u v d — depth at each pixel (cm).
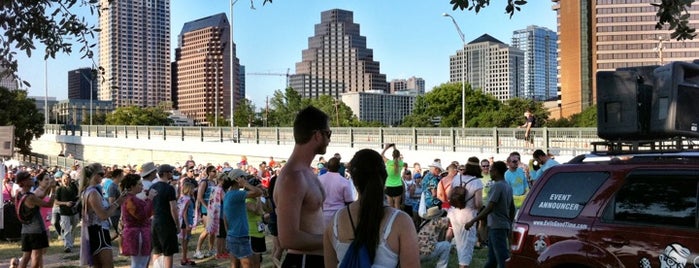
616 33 14588
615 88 690
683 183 509
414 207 1464
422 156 2675
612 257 536
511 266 629
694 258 482
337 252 365
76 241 1470
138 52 17338
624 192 549
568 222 581
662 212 515
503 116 8544
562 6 15775
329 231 373
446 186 1034
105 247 794
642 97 670
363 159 353
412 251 345
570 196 593
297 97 8938
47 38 734
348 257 346
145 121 10969
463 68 4528
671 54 13738
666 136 648
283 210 392
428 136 2734
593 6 14862
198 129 4209
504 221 807
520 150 2369
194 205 1364
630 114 675
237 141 3856
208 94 16025
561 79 15750
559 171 614
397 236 345
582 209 575
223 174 1132
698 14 8856
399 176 1365
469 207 877
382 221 347
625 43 14512
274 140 3531
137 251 805
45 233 929
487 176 1328
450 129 2639
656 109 653
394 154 1366
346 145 3091
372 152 355
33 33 722
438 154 2611
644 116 670
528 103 9062
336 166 701
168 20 18050
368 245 343
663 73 644
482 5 690
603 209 558
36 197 910
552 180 617
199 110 16325
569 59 15475
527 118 2362
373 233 344
